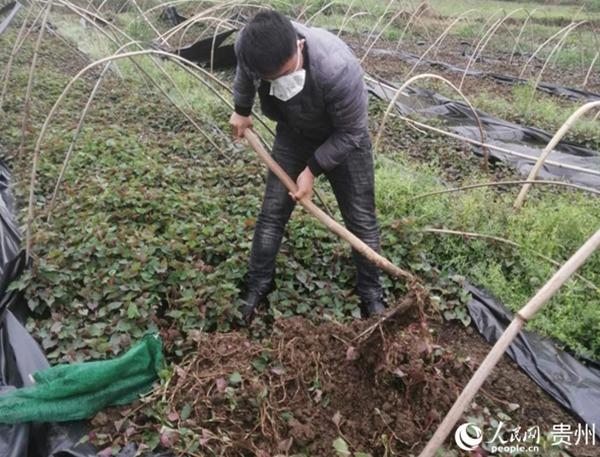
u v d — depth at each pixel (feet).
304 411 10.15
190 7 59.62
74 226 15.21
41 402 9.84
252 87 10.97
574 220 16.88
